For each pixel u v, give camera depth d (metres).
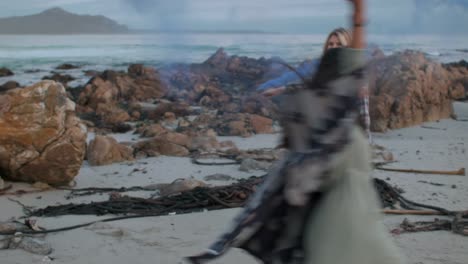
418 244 6.05
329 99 3.38
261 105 17.56
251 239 3.42
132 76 27.08
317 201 3.42
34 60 46.12
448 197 8.20
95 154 10.86
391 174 9.77
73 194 8.57
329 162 3.32
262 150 12.02
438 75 18.22
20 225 6.64
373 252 3.35
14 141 8.73
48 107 8.90
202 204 7.52
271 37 52.94
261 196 3.44
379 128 15.41
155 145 11.81
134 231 6.44
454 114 18.42
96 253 5.76
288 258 3.42
